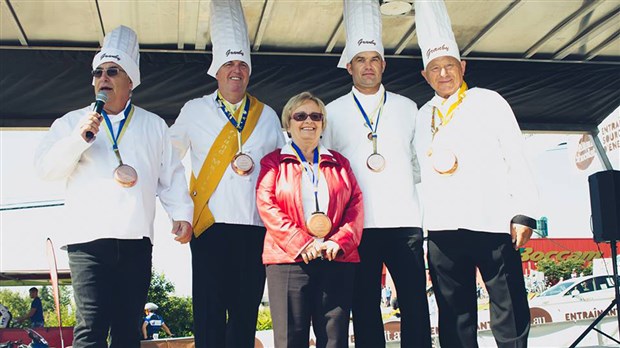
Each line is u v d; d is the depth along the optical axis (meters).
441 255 3.64
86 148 3.23
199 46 5.73
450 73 3.76
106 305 3.26
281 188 3.41
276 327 3.27
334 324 3.24
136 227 3.36
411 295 3.65
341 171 3.52
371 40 3.91
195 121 3.95
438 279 3.67
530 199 3.51
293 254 3.23
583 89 6.46
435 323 7.79
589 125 6.79
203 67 5.89
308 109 3.51
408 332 3.63
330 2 5.12
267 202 3.37
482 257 3.55
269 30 5.59
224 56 3.96
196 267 3.74
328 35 5.68
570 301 7.79
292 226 3.28
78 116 3.52
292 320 3.24
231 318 3.74
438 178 3.66
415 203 3.81
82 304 3.22
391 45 5.96
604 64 6.30
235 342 3.71
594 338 7.14
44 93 5.73
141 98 5.95
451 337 3.62
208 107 3.97
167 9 5.05
